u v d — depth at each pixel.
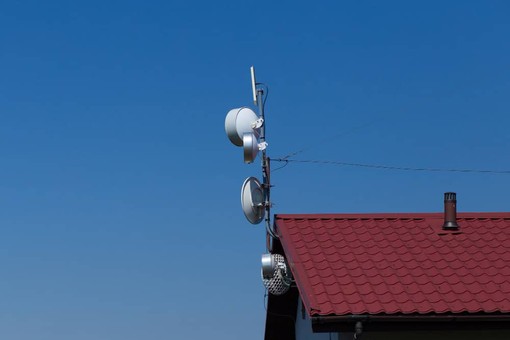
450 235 16.62
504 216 17.45
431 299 14.35
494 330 14.25
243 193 16.75
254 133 17.14
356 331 13.88
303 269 15.34
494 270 15.27
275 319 20.39
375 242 16.38
